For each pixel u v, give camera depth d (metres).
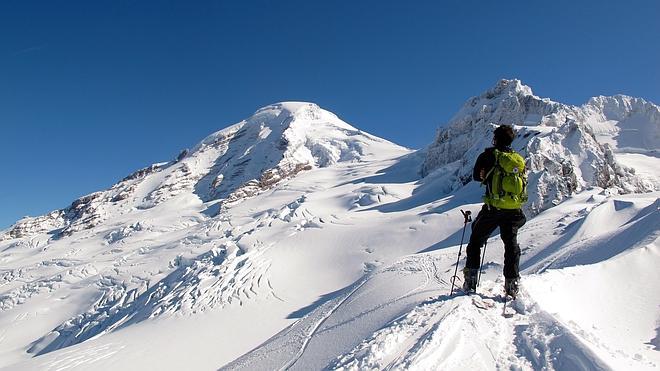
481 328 4.96
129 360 22.61
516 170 5.50
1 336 45.56
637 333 5.52
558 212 26.81
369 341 5.25
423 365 4.36
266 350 9.98
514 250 5.61
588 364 3.97
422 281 10.76
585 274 6.59
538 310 5.18
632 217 17.34
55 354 25.34
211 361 22.09
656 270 6.66
